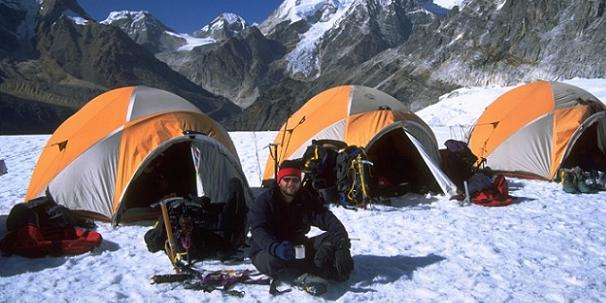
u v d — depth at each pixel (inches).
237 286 231.9
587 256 268.5
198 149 343.9
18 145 805.2
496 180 382.6
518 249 279.3
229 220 269.3
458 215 347.6
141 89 382.9
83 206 335.0
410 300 219.3
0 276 247.8
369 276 242.4
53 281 242.1
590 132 475.8
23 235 272.1
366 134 414.9
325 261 226.5
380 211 359.9
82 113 381.7
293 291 225.5
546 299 219.5
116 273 251.1
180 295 225.6
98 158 340.2
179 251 258.7
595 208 360.2
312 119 445.4
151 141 343.6
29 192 359.3
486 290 228.4
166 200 268.2
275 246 218.7
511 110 484.4
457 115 1662.2
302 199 231.6
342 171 371.9
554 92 471.5
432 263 259.1
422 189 408.5
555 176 442.9
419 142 414.3
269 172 457.1
